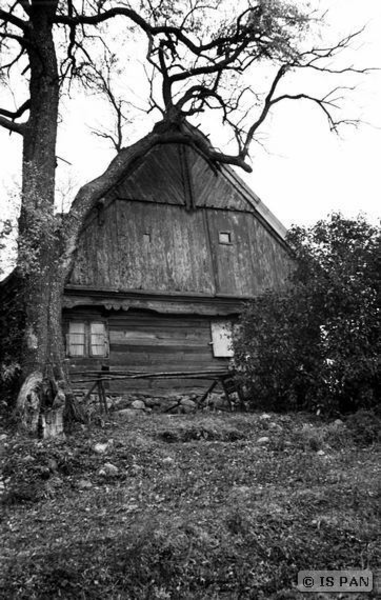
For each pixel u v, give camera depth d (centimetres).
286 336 1420
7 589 667
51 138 1485
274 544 764
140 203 1959
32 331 1309
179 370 1891
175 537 760
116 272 1853
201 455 1122
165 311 1892
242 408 1503
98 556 721
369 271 1379
